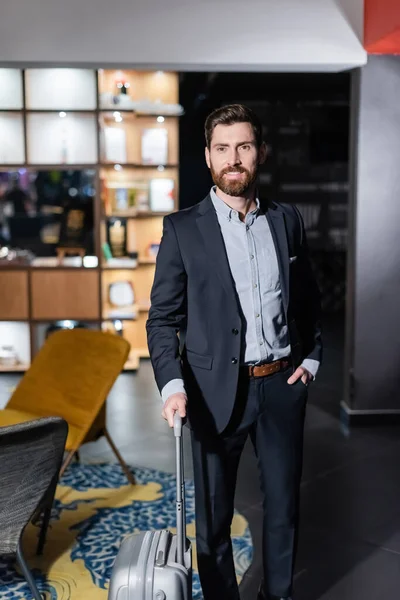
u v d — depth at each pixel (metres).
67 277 6.53
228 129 2.22
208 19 4.40
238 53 4.45
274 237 2.38
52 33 4.38
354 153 4.86
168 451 4.54
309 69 4.72
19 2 4.34
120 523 3.51
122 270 6.97
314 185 10.91
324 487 3.99
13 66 4.59
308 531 3.46
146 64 4.51
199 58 4.44
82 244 6.64
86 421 3.53
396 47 4.56
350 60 4.55
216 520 2.41
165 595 2.04
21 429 2.51
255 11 4.42
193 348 2.34
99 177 6.46
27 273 6.51
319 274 9.80
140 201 6.88
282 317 2.39
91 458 4.41
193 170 8.86
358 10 4.48
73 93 6.42
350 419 5.01
